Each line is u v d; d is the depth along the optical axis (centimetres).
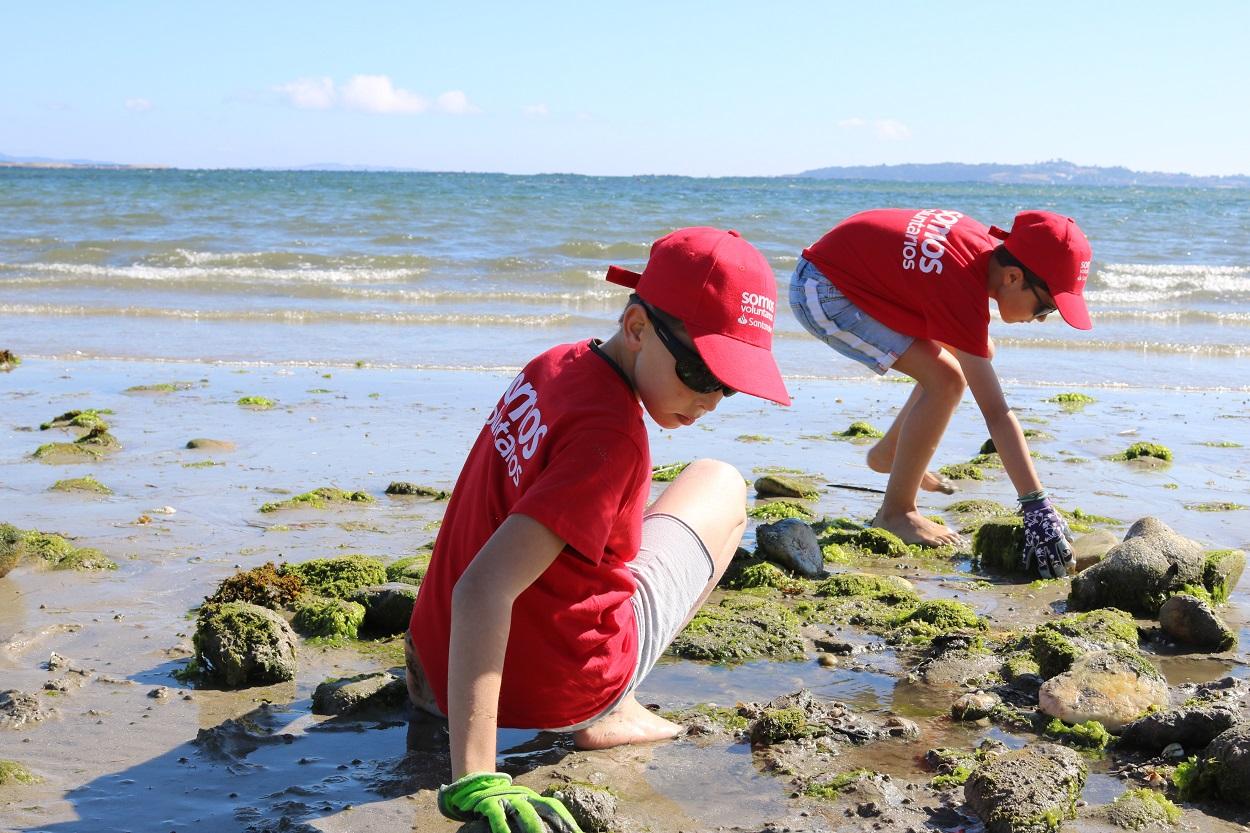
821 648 372
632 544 250
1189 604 380
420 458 644
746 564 451
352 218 2766
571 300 1493
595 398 224
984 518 546
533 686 255
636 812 258
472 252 2055
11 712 299
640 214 3173
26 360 973
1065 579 454
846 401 885
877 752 294
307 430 715
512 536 215
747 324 217
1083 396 916
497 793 193
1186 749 292
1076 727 303
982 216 4309
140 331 1163
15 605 388
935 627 389
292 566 414
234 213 2847
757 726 299
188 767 276
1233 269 2006
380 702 312
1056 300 457
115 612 385
